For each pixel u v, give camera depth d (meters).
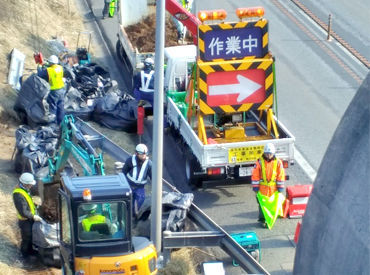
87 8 30.20
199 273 13.70
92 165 13.88
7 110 20.05
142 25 24.61
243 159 16.02
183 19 19.08
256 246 14.07
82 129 16.64
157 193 13.34
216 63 16.58
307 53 25.95
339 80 23.78
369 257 8.98
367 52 26.12
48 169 15.84
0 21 24.72
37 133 17.67
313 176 17.59
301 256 10.31
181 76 19.33
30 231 13.60
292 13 29.94
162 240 13.73
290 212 15.67
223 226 15.51
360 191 9.30
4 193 15.95
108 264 11.49
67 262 12.12
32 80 19.12
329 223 9.73
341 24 28.72
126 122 19.62
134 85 20.20
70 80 20.83
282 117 21.02
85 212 11.64
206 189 17.02
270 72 16.84
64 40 25.72
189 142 16.78
